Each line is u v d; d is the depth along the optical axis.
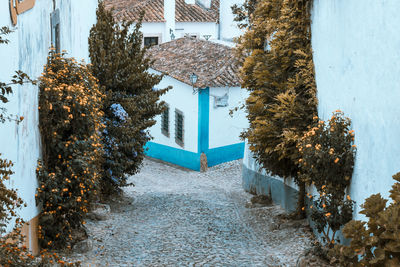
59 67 9.38
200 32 34.19
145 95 14.49
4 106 6.95
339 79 8.51
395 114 6.19
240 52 13.40
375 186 6.82
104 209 12.49
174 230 11.30
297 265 7.56
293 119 10.22
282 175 11.73
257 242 10.29
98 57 13.73
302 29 10.73
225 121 22.00
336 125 8.00
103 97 11.09
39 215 8.45
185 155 22.22
